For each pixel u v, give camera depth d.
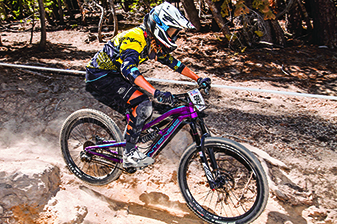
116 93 2.23
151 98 4.21
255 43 7.23
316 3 6.95
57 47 7.45
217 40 7.65
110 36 8.68
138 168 2.47
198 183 2.72
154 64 5.92
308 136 3.38
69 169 2.75
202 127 2.23
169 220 2.40
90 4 11.30
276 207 2.45
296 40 7.72
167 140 2.41
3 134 3.38
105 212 2.45
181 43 7.57
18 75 4.82
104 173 2.89
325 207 2.43
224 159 2.46
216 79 5.42
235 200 2.48
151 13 1.98
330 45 6.92
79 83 4.62
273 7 7.21
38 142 3.29
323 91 4.89
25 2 7.70
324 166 2.84
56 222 2.28
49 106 3.92
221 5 6.78
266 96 4.64
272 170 2.79
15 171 2.66
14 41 8.20
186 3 8.22
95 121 2.69
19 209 2.33
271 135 3.39
